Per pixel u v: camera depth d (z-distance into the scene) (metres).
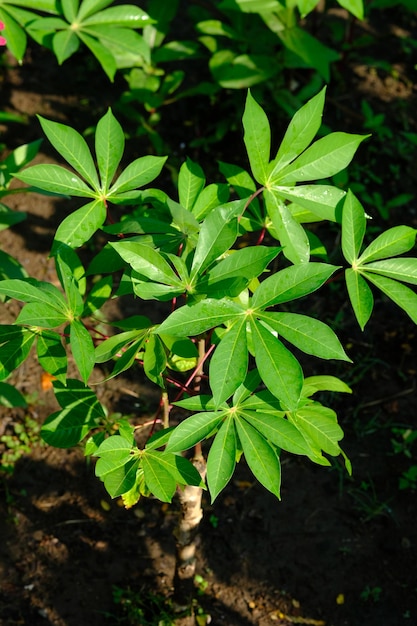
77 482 2.04
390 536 2.02
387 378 2.26
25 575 1.92
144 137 2.58
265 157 1.31
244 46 2.40
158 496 1.29
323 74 2.16
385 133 2.58
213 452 1.27
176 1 2.39
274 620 1.91
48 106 2.61
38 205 2.44
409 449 2.13
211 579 1.95
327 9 2.70
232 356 1.19
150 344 1.29
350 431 2.15
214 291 1.22
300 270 1.21
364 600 1.94
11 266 1.80
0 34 1.92
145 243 1.30
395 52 2.96
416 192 2.62
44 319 1.27
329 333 1.20
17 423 2.09
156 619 1.88
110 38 1.94
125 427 1.35
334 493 2.07
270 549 1.99
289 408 1.17
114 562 1.95
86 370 1.25
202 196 1.38
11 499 2.00
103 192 1.37
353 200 1.28
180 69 2.75
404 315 2.39
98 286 1.38
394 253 1.29
